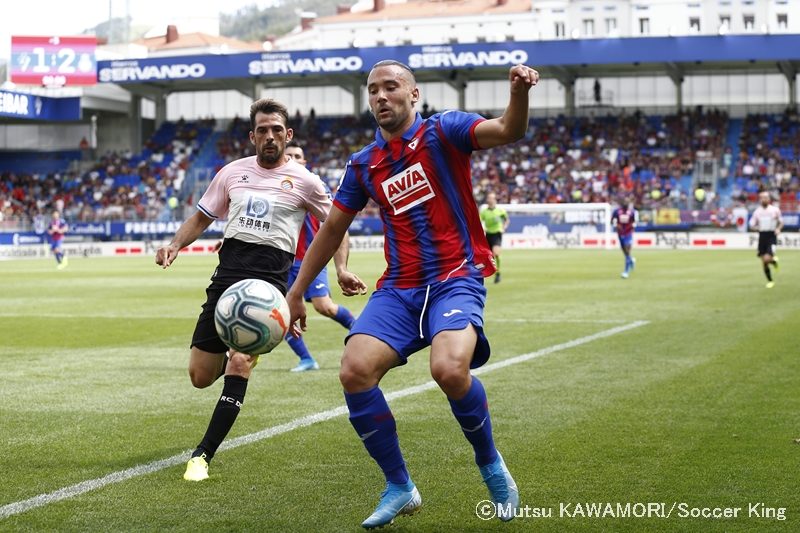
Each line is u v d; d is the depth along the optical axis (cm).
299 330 818
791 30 8688
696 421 1016
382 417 677
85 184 7812
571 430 980
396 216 711
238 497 758
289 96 8600
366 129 7950
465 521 695
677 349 1603
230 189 924
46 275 4116
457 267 702
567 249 6119
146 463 868
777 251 5588
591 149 7394
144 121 8419
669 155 7219
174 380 1362
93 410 1129
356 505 735
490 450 684
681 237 6162
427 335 699
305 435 977
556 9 9200
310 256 761
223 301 769
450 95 8388
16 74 7238
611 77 7925
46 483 799
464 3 9956
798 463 835
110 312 2425
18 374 1422
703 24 8838
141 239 7225
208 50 10394
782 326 1908
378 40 9906
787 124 7300
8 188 7800
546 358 1516
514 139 664
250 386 1299
